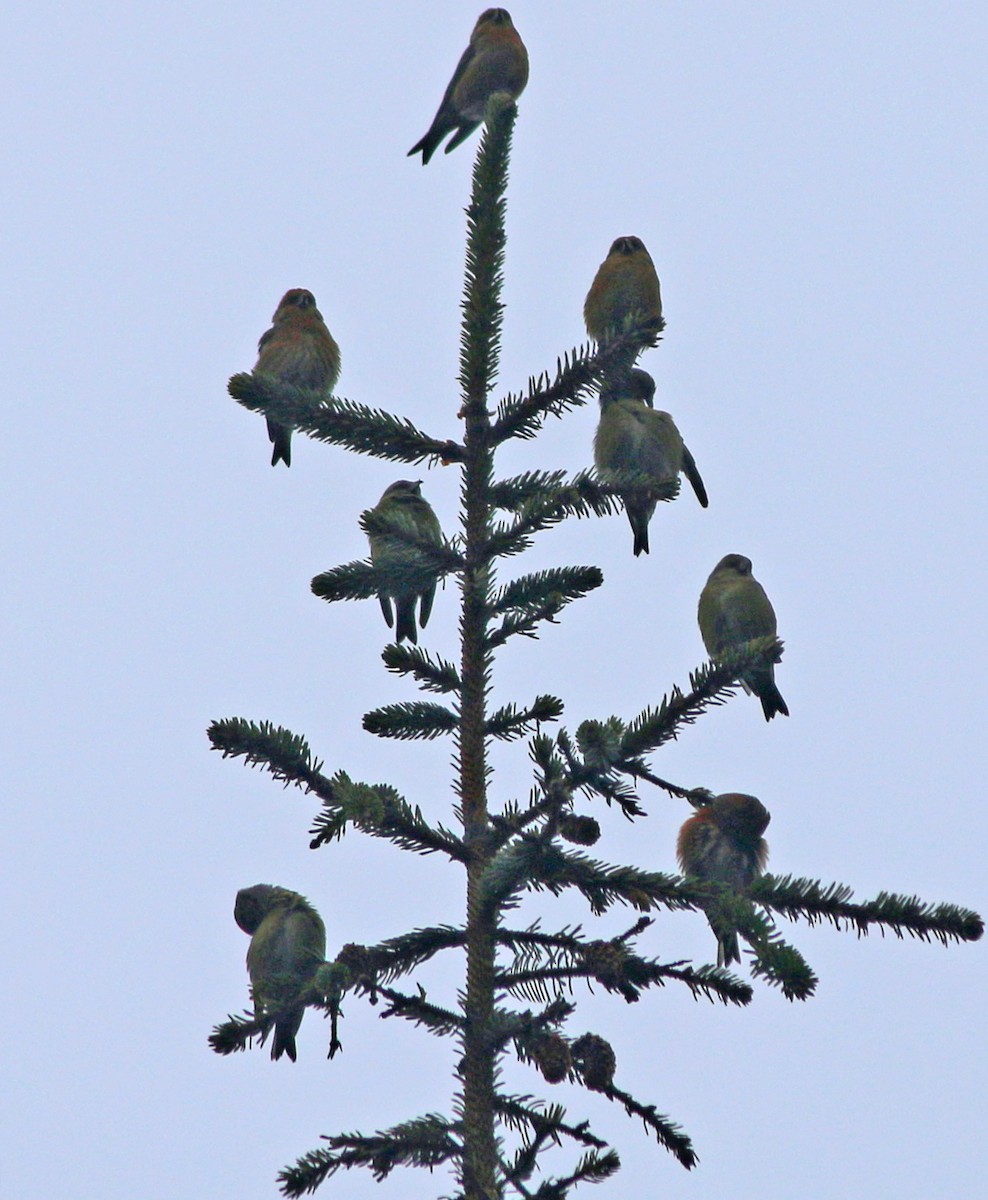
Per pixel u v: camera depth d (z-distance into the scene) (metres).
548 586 10.66
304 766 10.05
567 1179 8.75
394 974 9.57
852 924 8.84
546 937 9.30
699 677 9.34
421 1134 9.07
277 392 10.84
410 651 10.49
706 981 8.69
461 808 10.42
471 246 11.23
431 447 11.00
